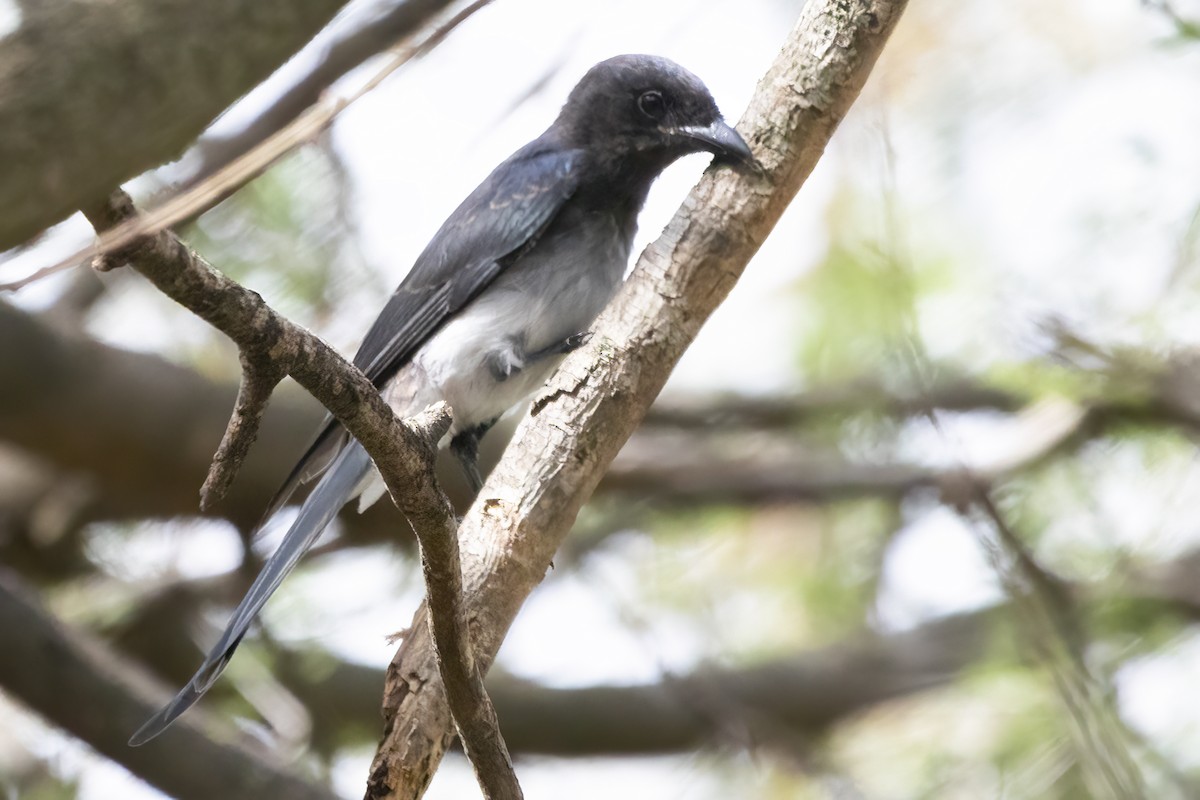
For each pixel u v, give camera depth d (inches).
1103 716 358.6
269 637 514.9
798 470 549.6
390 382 426.3
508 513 252.4
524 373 421.1
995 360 483.8
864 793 499.5
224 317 191.8
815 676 564.1
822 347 545.3
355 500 519.2
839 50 269.3
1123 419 485.4
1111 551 469.1
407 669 239.5
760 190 268.2
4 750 490.9
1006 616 465.7
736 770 535.5
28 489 520.4
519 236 419.2
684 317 264.4
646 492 554.3
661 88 422.6
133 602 517.7
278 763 447.5
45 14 173.8
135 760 432.1
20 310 437.4
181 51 180.1
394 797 236.2
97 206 183.0
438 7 282.4
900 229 419.5
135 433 465.1
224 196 196.4
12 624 424.8
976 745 464.4
